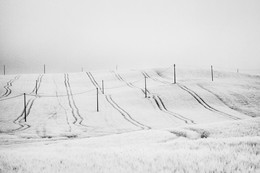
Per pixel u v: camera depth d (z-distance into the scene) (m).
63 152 8.24
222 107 71.38
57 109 71.12
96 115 65.62
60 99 82.31
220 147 6.65
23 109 70.06
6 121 59.12
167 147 8.73
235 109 69.75
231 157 4.81
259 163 4.15
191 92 83.06
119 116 64.62
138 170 4.01
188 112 67.44
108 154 6.35
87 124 56.69
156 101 78.00
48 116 64.38
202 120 59.06
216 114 64.62
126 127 53.56
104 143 21.70
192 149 6.90
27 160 5.72
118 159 5.31
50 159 5.80
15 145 28.86
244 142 7.49
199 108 70.94
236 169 3.79
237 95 80.50
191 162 4.43
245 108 70.12
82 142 23.39
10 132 47.88
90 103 78.19
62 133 45.66
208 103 74.75
